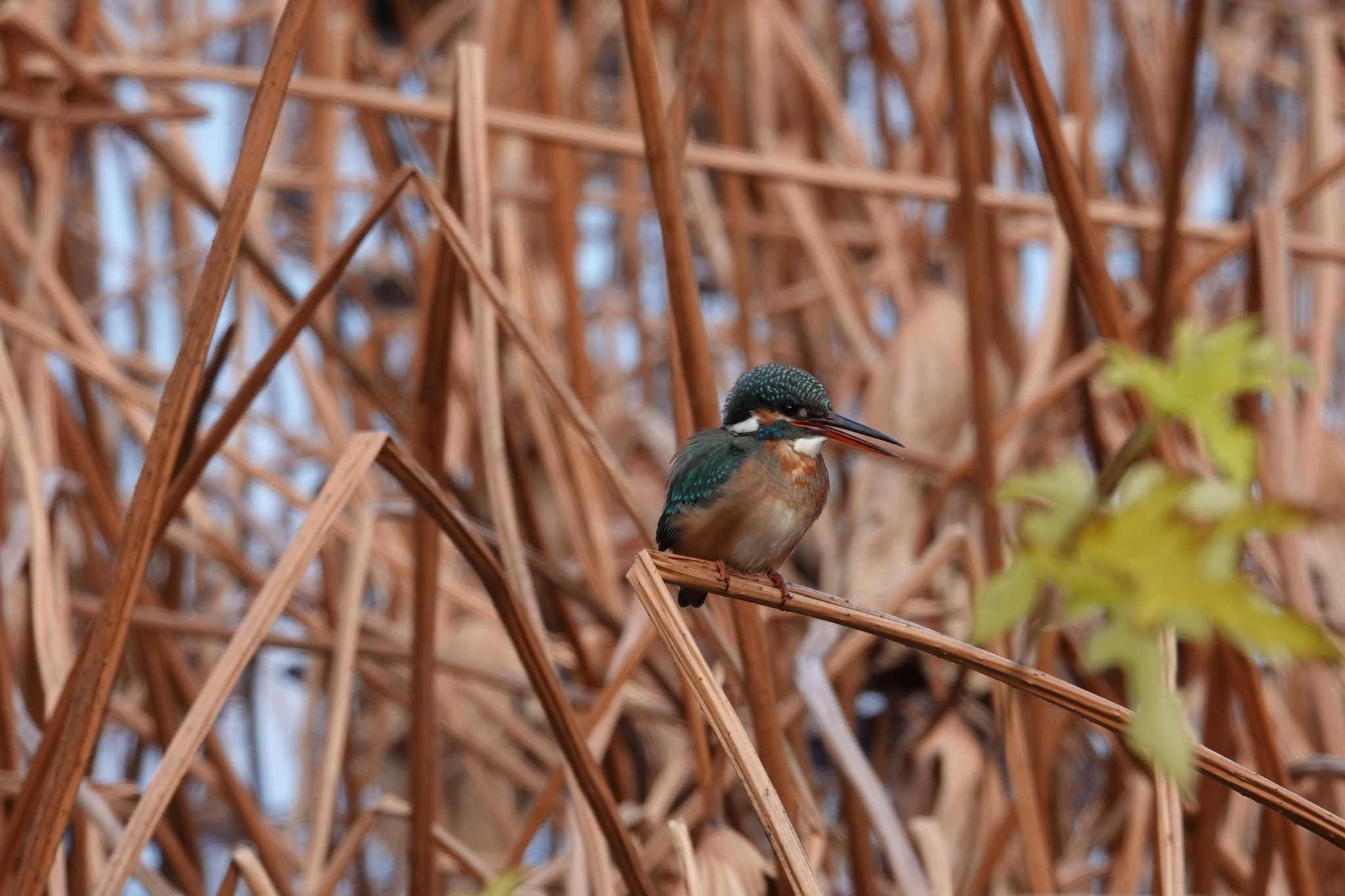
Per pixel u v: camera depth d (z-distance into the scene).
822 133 14.87
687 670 5.34
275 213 16.36
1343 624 10.10
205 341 5.72
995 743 10.19
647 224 16.50
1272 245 9.27
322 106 12.88
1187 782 2.41
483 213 7.45
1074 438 12.84
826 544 13.23
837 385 14.09
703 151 11.43
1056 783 10.71
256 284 13.25
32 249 10.98
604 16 17.69
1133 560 2.49
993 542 8.85
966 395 12.44
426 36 17.36
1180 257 12.34
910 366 12.53
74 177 15.65
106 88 11.96
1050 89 7.11
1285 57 17.02
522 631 6.67
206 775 10.52
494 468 7.32
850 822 8.62
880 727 12.22
